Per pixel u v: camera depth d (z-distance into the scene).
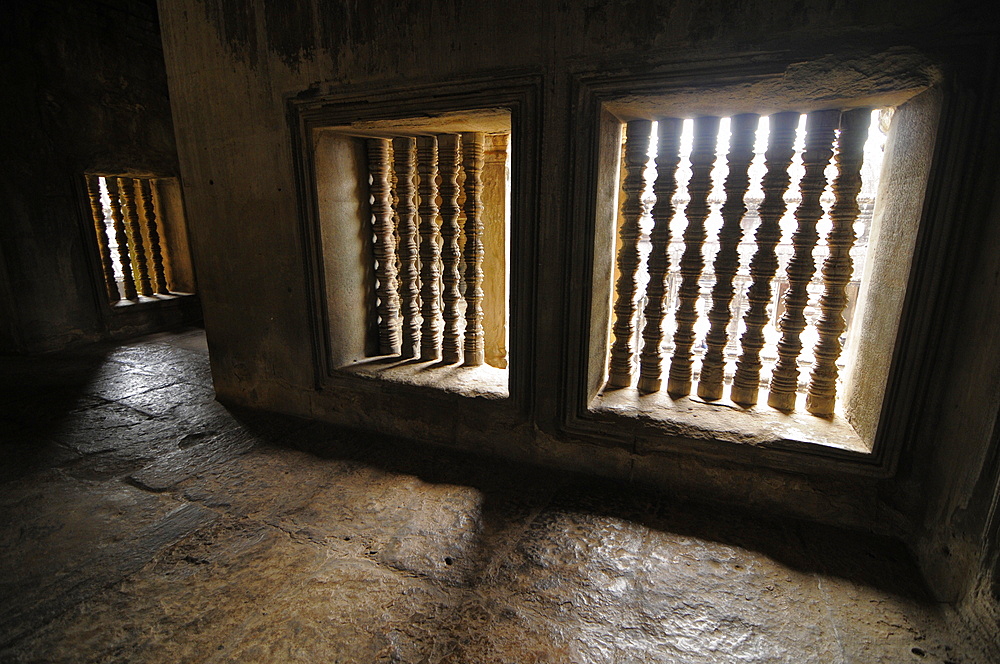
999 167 1.65
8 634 1.66
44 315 5.23
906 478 2.04
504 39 2.24
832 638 1.65
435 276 3.14
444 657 1.58
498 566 1.98
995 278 1.61
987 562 1.53
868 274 2.31
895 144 2.08
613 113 2.29
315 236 2.93
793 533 2.16
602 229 2.44
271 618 1.73
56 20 5.08
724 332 2.48
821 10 1.77
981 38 1.62
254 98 2.85
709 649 1.61
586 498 2.43
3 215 4.85
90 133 5.46
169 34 2.98
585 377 2.49
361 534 2.18
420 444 2.99
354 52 2.54
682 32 1.96
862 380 2.25
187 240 6.57
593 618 1.73
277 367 3.35
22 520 2.28
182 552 2.07
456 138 2.93
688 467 2.41
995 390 1.55
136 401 3.76
